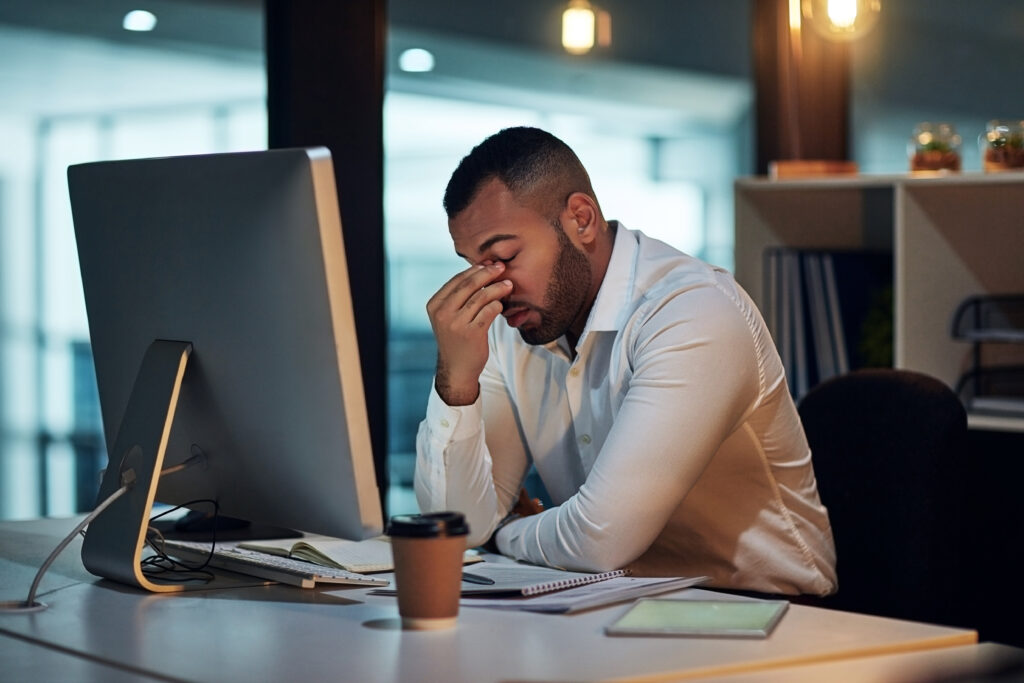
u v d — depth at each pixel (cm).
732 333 164
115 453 150
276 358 134
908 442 196
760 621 120
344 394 129
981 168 344
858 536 201
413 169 307
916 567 194
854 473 203
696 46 366
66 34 371
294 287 129
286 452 136
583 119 351
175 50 349
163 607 135
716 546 181
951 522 194
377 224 282
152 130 365
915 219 285
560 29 345
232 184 134
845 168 311
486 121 326
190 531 182
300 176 126
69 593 143
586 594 133
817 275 304
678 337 162
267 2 271
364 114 279
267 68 274
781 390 176
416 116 309
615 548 156
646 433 158
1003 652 114
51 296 413
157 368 146
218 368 142
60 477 414
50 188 410
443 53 316
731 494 179
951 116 349
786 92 368
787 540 180
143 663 110
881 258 318
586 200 177
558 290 176
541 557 162
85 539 151
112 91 374
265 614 130
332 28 273
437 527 120
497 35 329
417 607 121
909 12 357
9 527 195
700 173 370
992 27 339
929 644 115
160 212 145
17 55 384
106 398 162
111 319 157
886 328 305
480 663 108
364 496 132
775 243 311
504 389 196
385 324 286
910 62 357
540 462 193
